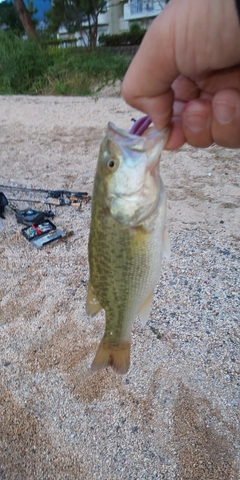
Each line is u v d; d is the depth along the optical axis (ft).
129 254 0.79
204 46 0.56
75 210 2.60
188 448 1.19
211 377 1.39
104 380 1.42
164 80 0.63
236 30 0.53
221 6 0.52
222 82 0.69
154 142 0.71
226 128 0.70
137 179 0.72
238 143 0.73
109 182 0.75
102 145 0.77
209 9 0.53
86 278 1.94
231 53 0.57
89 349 1.55
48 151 3.77
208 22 0.54
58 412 1.33
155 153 0.72
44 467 1.18
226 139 0.72
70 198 2.66
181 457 1.17
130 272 0.81
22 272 2.02
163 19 0.57
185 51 0.58
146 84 0.64
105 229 0.78
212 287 1.80
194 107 0.71
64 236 2.28
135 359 1.48
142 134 0.74
